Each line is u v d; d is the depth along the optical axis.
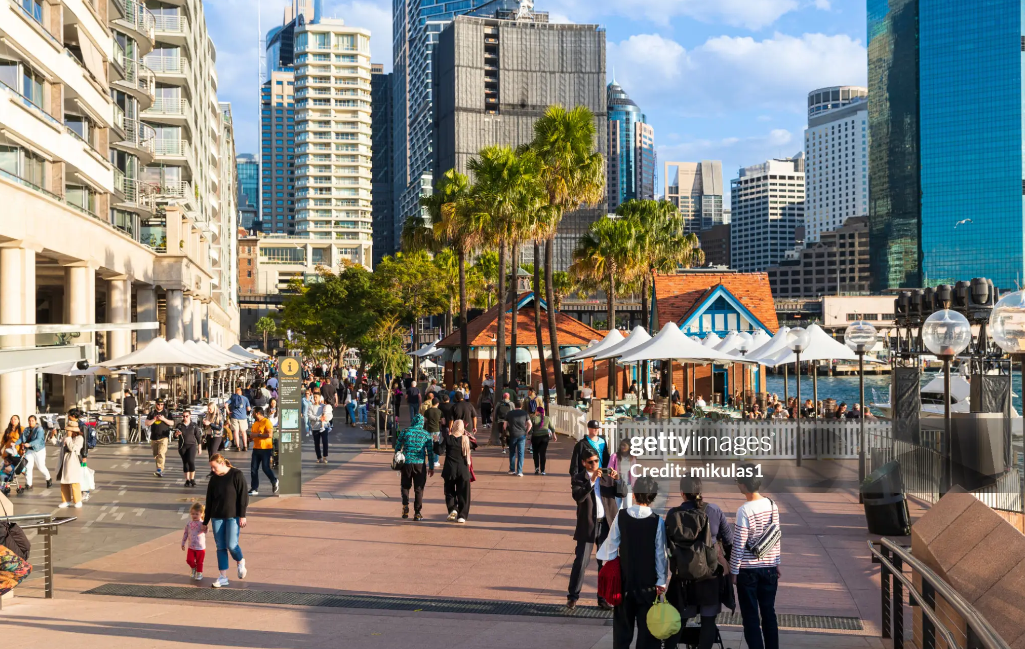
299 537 13.18
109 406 34.19
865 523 13.60
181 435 19.09
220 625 8.52
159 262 49.59
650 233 42.50
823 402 27.52
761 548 6.93
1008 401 16.56
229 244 121.50
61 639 7.96
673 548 6.75
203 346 34.38
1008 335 7.16
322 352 89.00
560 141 34.66
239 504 10.46
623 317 121.38
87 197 37.41
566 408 28.69
